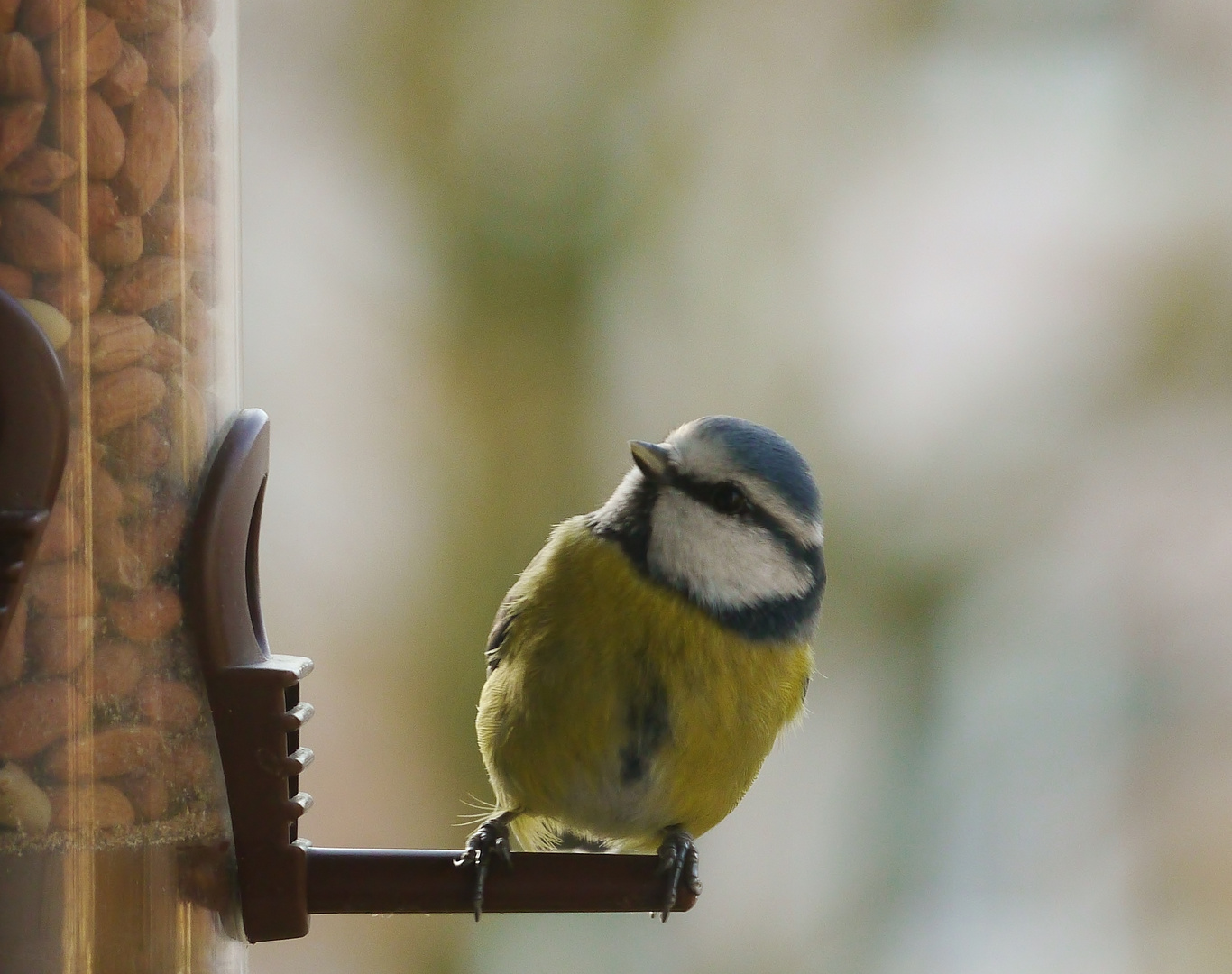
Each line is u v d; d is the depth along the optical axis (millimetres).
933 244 13750
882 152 13641
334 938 12516
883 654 13359
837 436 13461
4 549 4375
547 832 7000
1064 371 13727
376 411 12828
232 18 5852
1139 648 13625
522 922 12922
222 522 5191
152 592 5020
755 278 13359
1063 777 13555
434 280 12828
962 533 13445
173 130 5266
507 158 12805
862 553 13359
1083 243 13734
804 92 13594
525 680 6328
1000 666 13688
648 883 5855
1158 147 13727
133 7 5082
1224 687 13484
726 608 6434
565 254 12742
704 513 6457
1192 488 13555
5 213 4809
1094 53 13836
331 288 12922
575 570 6406
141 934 4941
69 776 4836
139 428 5031
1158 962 13156
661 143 13031
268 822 5156
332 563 12656
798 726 7305
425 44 12961
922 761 13445
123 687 4941
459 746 12516
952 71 13922
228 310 5660
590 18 12977
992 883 13469
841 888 13422
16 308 4465
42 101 4852
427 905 5582
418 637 12594
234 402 5688
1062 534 13641
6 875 4742
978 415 13680
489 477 12695
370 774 12414
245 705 5094
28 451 4445
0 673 4730
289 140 13023
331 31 13086
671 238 13070
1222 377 13547
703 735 6324
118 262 5012
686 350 13203
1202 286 13570
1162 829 13508
